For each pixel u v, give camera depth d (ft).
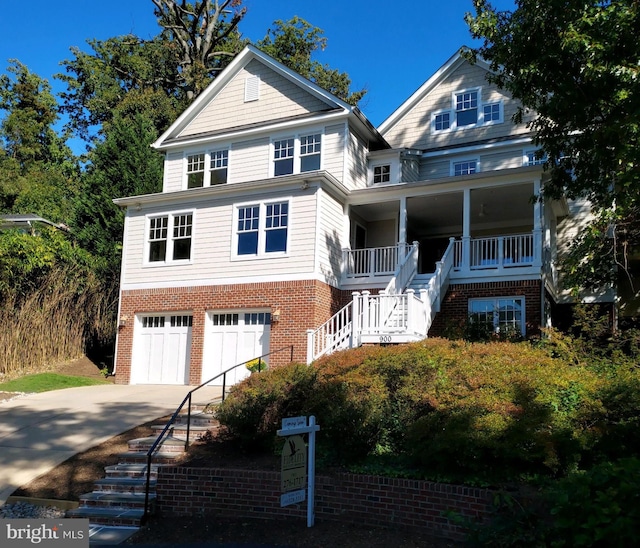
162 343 65.62
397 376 28.53
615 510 15.26
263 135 71.31
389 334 47.83
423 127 79.25
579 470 22.40
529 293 55.88
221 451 31.83
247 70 74.74
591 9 36.88
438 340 33.04
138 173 88.53
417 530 23.44
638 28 36.68
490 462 23.79
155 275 66.54
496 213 70.90
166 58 143.13
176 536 25.30
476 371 27.20
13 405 48.60
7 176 125.49
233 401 31.22
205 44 133.59
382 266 64.08
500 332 52.90
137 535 25.70
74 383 61.98
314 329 55.98
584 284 52.06
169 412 44.70
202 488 28.02
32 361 68.28
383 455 26.73
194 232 65.57
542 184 57.06
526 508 20.11
